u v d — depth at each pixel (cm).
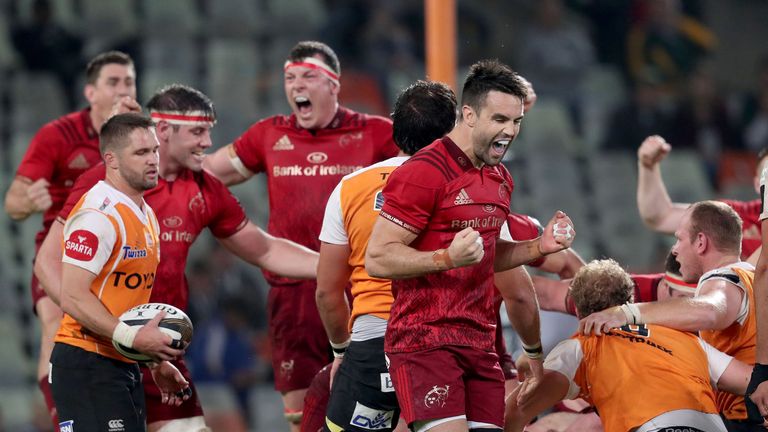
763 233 1645
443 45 2542
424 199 1473
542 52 5556
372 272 1481
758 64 6188
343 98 5066
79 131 2364
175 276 1947
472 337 1536
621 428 1673
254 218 4688
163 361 1708
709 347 1733
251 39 5588
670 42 5712
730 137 5409
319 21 5700
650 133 5353
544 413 2173
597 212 5203
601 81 5622
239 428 3969
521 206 5131
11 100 4875
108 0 5466
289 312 2283
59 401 1731
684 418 1647
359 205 1642
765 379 1633
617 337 1703
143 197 1916
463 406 1519
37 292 2345
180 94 1941
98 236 1670
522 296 1697
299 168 2241
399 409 1688
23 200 2331
